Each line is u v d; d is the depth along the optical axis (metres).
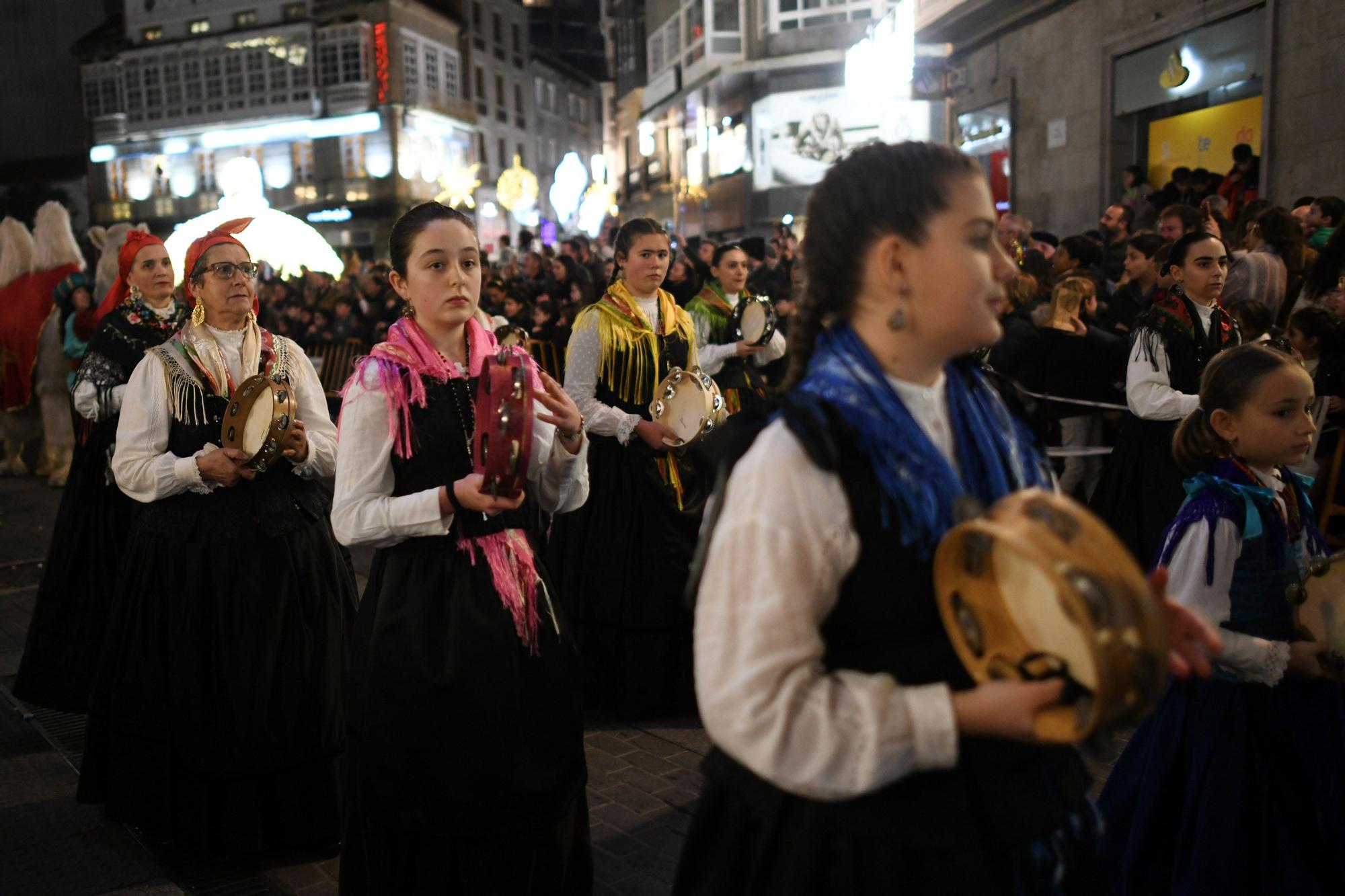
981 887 1.27
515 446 2.25
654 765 3.78
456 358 2.58
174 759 3.05
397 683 2.34
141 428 3.12
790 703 1.19
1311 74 9.37
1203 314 4.29
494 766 2.32
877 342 1.35
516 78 57.81
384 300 12.49
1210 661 2.19
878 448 1.28
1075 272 6.92
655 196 29.17
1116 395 6.06
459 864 2.34
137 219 50.75
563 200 28.75
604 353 4.22
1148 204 9.90
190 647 3.03
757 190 20.86
